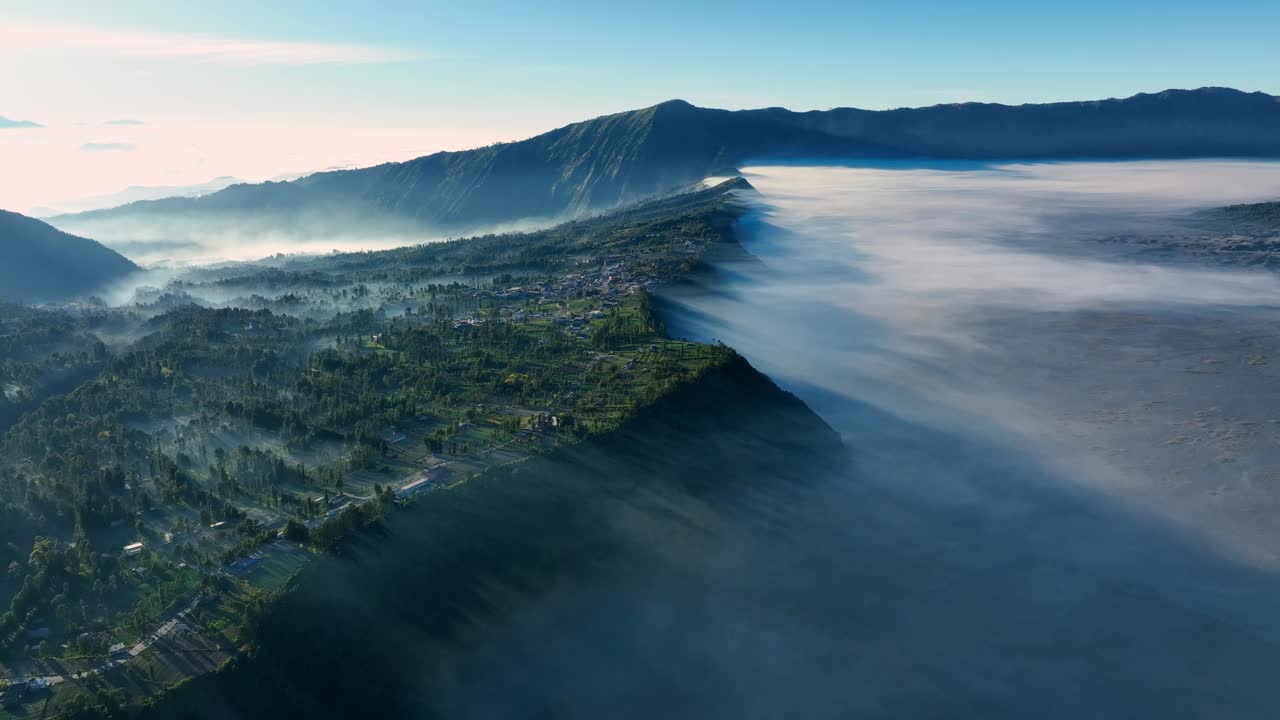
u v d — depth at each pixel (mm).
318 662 154625
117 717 132500
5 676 140875
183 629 152250
